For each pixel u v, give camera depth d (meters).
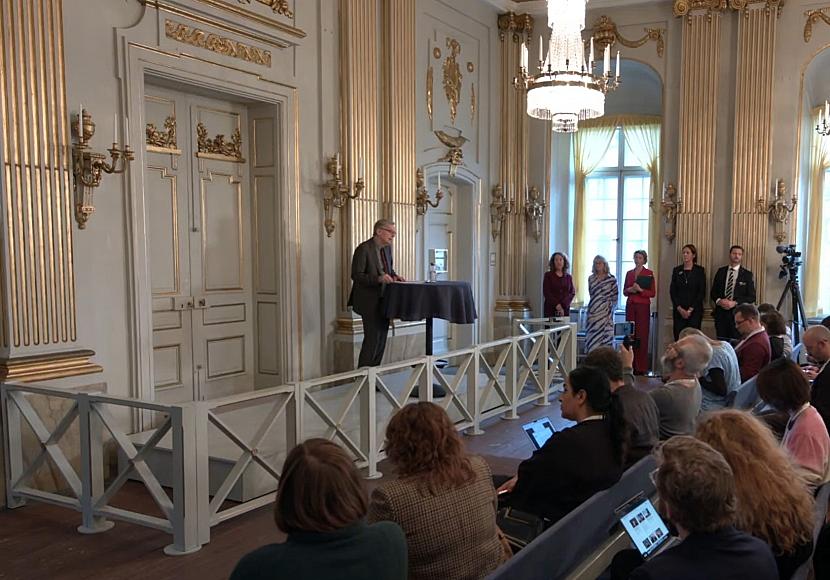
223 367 5.94
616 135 9.85
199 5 5.13
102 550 3.37
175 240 5.47
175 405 3.31
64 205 4.24
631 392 3.14
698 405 3.62
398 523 1.92
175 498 3.34
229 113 5.93
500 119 9.24
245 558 1.50
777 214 8.18
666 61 8.73
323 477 1.50
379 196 7.09
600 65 9.05
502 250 9.34
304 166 6.23
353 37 6.59
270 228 6.09
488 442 5.30
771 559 1.76
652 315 9.11
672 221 8.72
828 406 3.73
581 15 5.45
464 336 8.90
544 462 2.57
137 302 4.75
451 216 8.79
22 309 4.02
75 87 4.40
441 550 1.96
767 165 8.19
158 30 4.89
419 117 7.79
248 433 4.72
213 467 4.14
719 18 8.38
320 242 6.45
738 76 8.27
